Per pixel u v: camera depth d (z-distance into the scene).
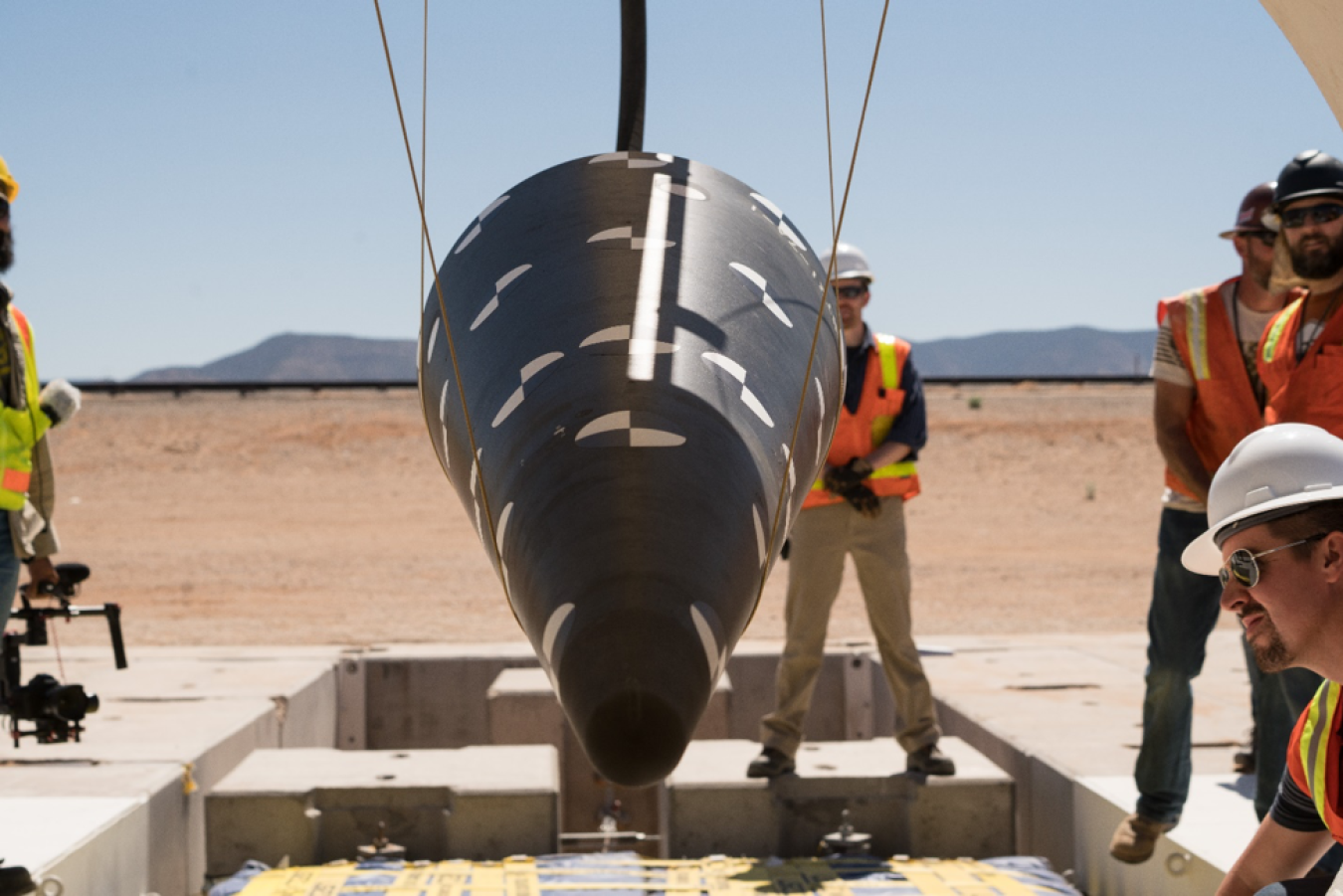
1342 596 2.41
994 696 7.05
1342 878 2.37
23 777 5.15
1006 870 4.96
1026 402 53.97
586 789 7.05
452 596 17.05
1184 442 4.43
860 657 8.31
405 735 8.33
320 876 4.83
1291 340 3.98
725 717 7.17
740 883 4.77
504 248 2.02
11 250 3.92
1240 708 6.77
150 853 4.91
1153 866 4.58
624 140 2.63
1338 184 3.79
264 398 54.31
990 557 21.33
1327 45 2.76
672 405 1.63
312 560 20.78
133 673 7.75
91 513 27.83
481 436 1.74
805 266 2.11
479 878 4.79
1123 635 9.38
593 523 1.48
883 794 5.41
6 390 3.92
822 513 5.46
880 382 5.48
